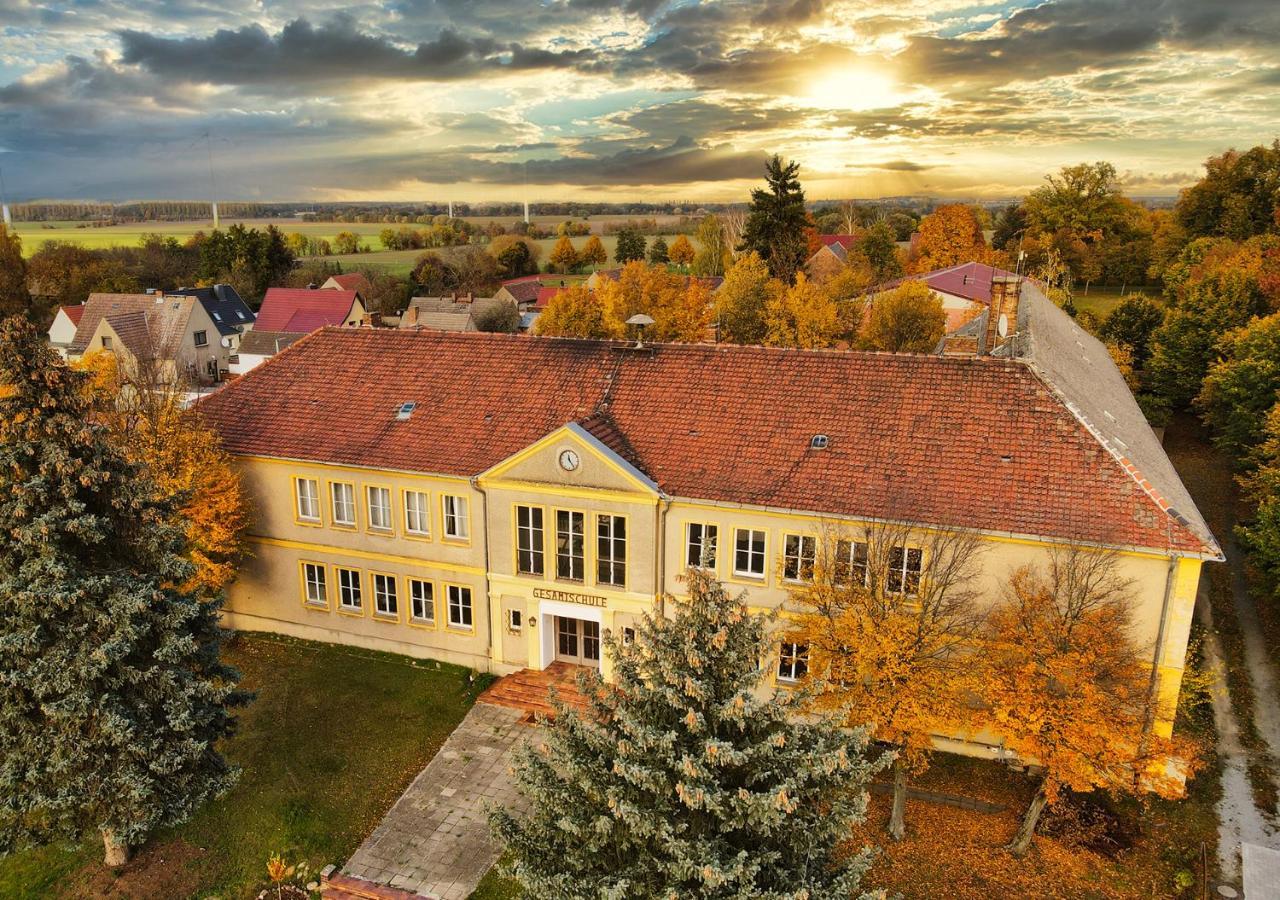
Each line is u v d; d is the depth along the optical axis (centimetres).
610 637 1927
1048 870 2541
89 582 2406
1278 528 3778
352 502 3634
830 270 9056
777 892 1587
